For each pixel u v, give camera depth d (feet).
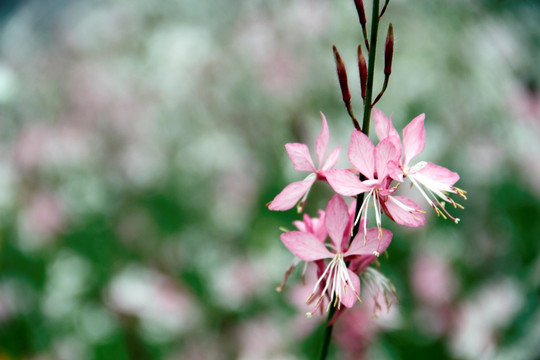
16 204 2.48
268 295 2.01
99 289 2.12
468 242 1.97
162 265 2.23
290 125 2.22
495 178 2.06
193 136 2.48
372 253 1.08
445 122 2.16
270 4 2.39
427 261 1.84
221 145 2.40
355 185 1.07
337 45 2.17
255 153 2.38
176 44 2.47
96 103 2.72
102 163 2.64
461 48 2.23
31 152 2.63
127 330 1.99
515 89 2.24
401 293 1.85
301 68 2.19
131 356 1.96
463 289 1.84
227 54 2.38
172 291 2.05
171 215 2.40
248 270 2.03
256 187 2.33
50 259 2.25
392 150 1.06
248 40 2.34
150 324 1.96
